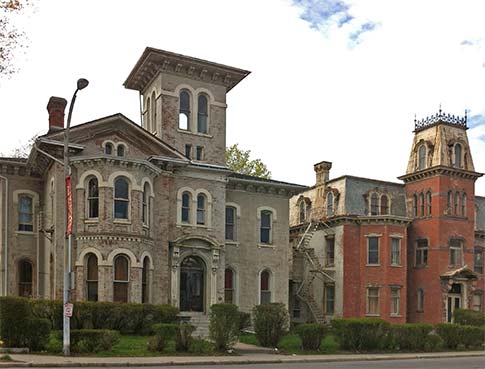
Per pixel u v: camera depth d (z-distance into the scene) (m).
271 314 29.31
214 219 38.12
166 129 38.16
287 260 42.06
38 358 21.36
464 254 49.44
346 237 48.31
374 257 48.19
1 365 19.39
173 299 35.62
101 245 31.86
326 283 49.19
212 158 39.56
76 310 28.31
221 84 40.75
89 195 32.56
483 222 55.44
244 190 41.19
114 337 24.20
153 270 34.84
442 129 50.44
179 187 37.22
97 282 31.86
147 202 34.41
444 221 48.72
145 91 41.47
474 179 50.91
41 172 36.28
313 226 51.03
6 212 35.50
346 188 49.53
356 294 47.81
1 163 35.75
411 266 50.38
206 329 34.78
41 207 36.50
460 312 41.12
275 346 29.19
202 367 21.84
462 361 27.19
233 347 27.89
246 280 40.28
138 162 33.16
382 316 47.03
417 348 32.38
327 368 22.00
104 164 32.38
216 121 40.16
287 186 42.09
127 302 31.17
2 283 34.94
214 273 37.41
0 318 23.33
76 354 23.05
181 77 39.28
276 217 42.09
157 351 25.22
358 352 30.23
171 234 36.38
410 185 51.88
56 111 36.84
